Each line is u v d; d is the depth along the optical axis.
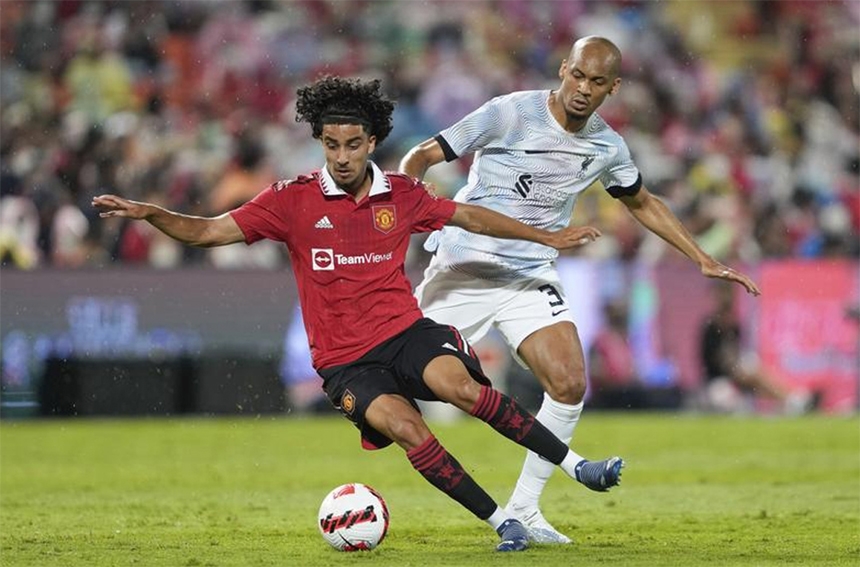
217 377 55.00
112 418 54.12
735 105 77.25
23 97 69.31
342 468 39.28
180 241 20.34
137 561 20.44
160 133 69.50
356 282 20.61
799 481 35.75
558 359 23.61
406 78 75.25
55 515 28.11
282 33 75.44
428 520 26.81
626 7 80.44
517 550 21.00
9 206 60.91
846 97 80.56
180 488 34.28
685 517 27.69
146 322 54.44
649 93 76.81
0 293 53.19
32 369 53.50
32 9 72.38
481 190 24.55
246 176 68.38
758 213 71.12
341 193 20.50
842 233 72.31
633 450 44.34
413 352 20.64
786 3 82.12
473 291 24.62
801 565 19.84
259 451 44.16
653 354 57.19
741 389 57.78
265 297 55.38
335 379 20.70
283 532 24.73
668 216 24.86
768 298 57.94
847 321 58.59
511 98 24.16
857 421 55.06
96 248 61.03
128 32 73.06
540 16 79.44
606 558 20.47
